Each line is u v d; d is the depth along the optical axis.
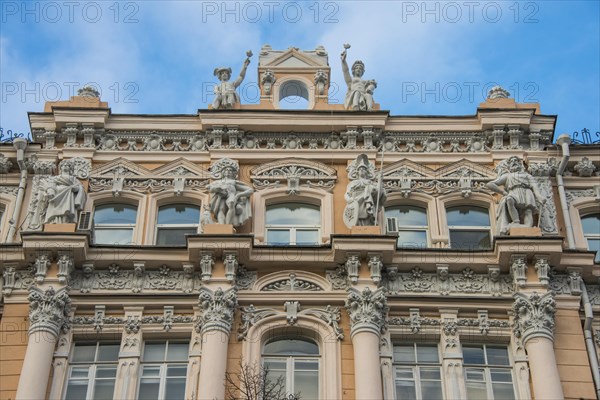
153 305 31.06
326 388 29.52
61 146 34.84
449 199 33.84
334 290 31.33
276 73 37.03
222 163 34.28
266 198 33.75
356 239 31.39
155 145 34.91
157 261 31.62
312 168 34.38
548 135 35.00
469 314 31.06
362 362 29.56
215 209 32.59
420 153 34.72
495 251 31.67
